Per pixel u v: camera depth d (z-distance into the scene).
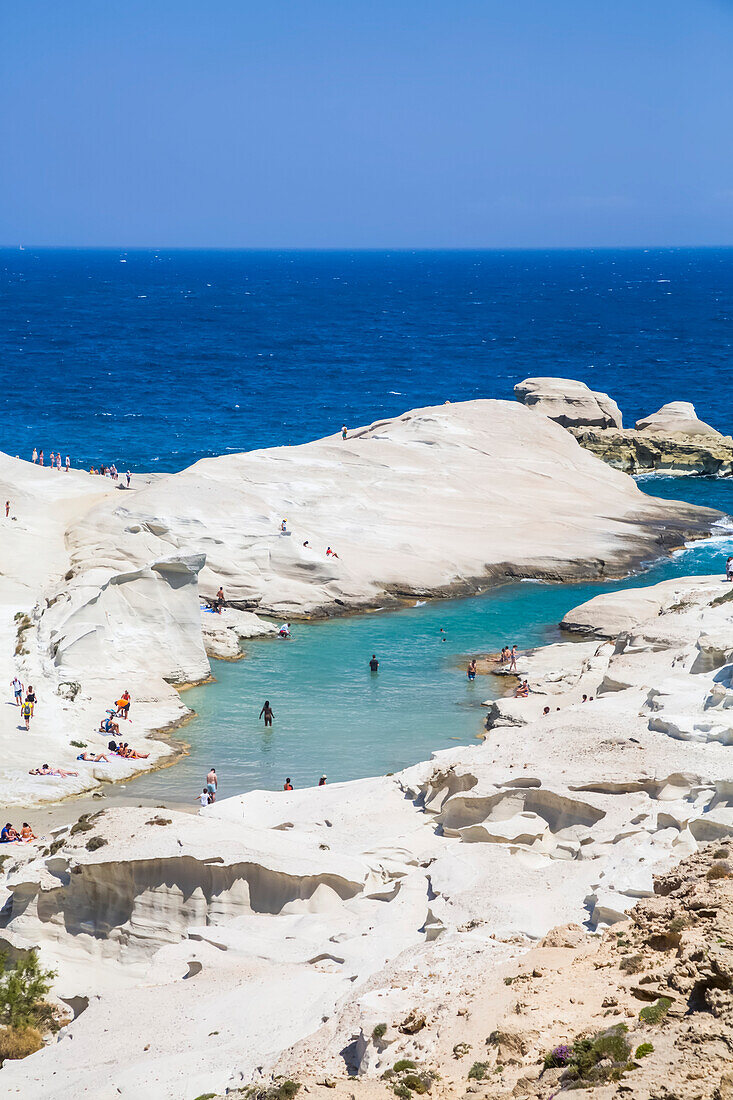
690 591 67.00
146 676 59.62
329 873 32.47
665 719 40.88
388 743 53.50
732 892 21.52
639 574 80.88
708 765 37.00
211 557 73.75
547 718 45.38
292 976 26.95
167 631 61.81
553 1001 19.41
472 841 36.34
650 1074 15.09
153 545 72.56
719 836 31.02
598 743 40.41
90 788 48.12
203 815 40.19
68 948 33.09
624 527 87.75
